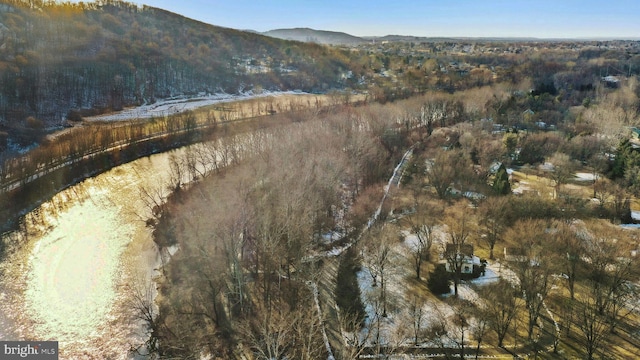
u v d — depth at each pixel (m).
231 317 71.88
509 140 139.12
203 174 123.75
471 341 65.12
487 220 93.50
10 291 81.19
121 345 69.75
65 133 148.50
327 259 88.38
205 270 79.56
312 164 101.25
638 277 75.50
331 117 142.88
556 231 81.44
